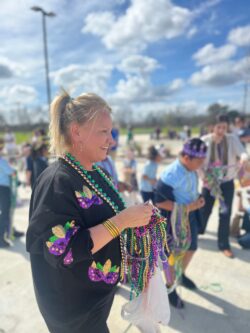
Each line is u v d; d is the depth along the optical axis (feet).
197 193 8.60
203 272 10.28
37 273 4.17
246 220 12.51
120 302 8.75
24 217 17.12
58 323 4.14
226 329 7.57
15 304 8.77
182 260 8.59
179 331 7.52
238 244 12.45
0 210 13.06
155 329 5.56
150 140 81.41
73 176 3.92
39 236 3.65
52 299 4.07
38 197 3.91
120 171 31.65
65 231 3.51
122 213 3.99
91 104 3.92
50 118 4.20
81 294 4.07
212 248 12.11
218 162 11.16
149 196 14.61
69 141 4.11
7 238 13.50
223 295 8.98
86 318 4.18
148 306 5.19
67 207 3.62
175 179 7.96
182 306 8.41
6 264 11.30
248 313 8.16
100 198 4.22
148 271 4.93
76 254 3.51
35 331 7.64
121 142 76.54
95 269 4.10
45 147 13.24
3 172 12.78
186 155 7.84
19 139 90.27
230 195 11.42
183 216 7.97
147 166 14.58
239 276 10.00
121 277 4.65
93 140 3.96
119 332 7.45
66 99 4.11
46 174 4.04
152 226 4.89
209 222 15.15
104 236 3.76
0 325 7.88
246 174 12.12
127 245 4.84
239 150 11.17
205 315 8.09
